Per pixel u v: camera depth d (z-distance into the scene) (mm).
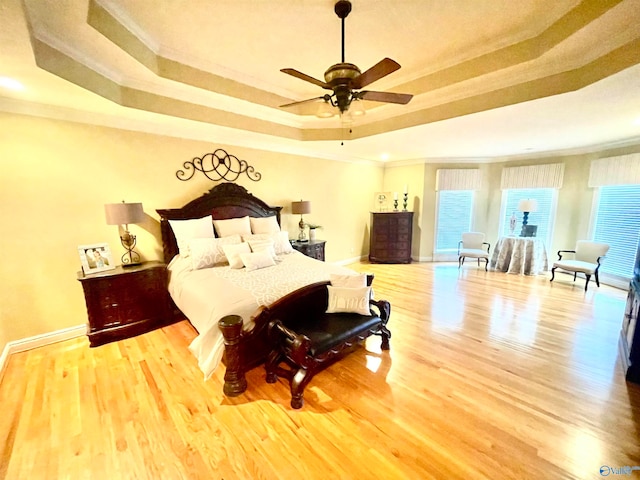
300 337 2033
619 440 1695
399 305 3883
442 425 1822
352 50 2574
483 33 2303
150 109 2895
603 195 4703
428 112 3320
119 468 1527
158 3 1946
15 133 2564
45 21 1795
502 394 2111
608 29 1899
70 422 1837
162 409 1958
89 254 2939
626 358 2414
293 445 1675
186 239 3377
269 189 4711
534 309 3725
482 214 6352
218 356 2104
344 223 6234
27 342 2723
